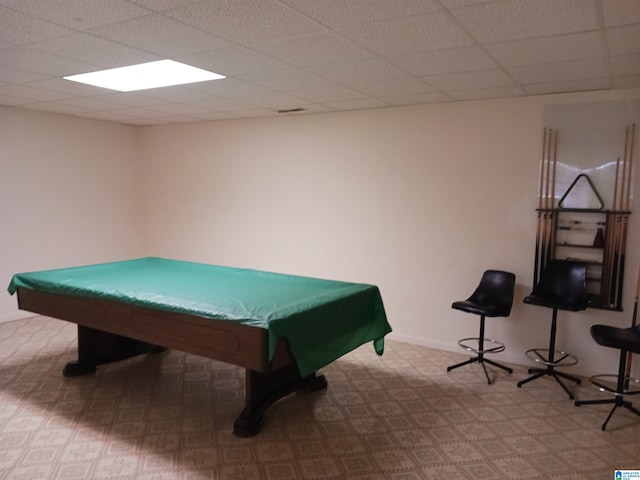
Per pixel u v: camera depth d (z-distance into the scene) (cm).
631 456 268
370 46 271
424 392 353
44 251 543
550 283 378
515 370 398
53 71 342
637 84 348
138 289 323
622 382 315
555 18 223
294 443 277
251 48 279
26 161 519
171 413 313
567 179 382
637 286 358
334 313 296
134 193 639
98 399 333
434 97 407
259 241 553
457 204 431
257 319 250
